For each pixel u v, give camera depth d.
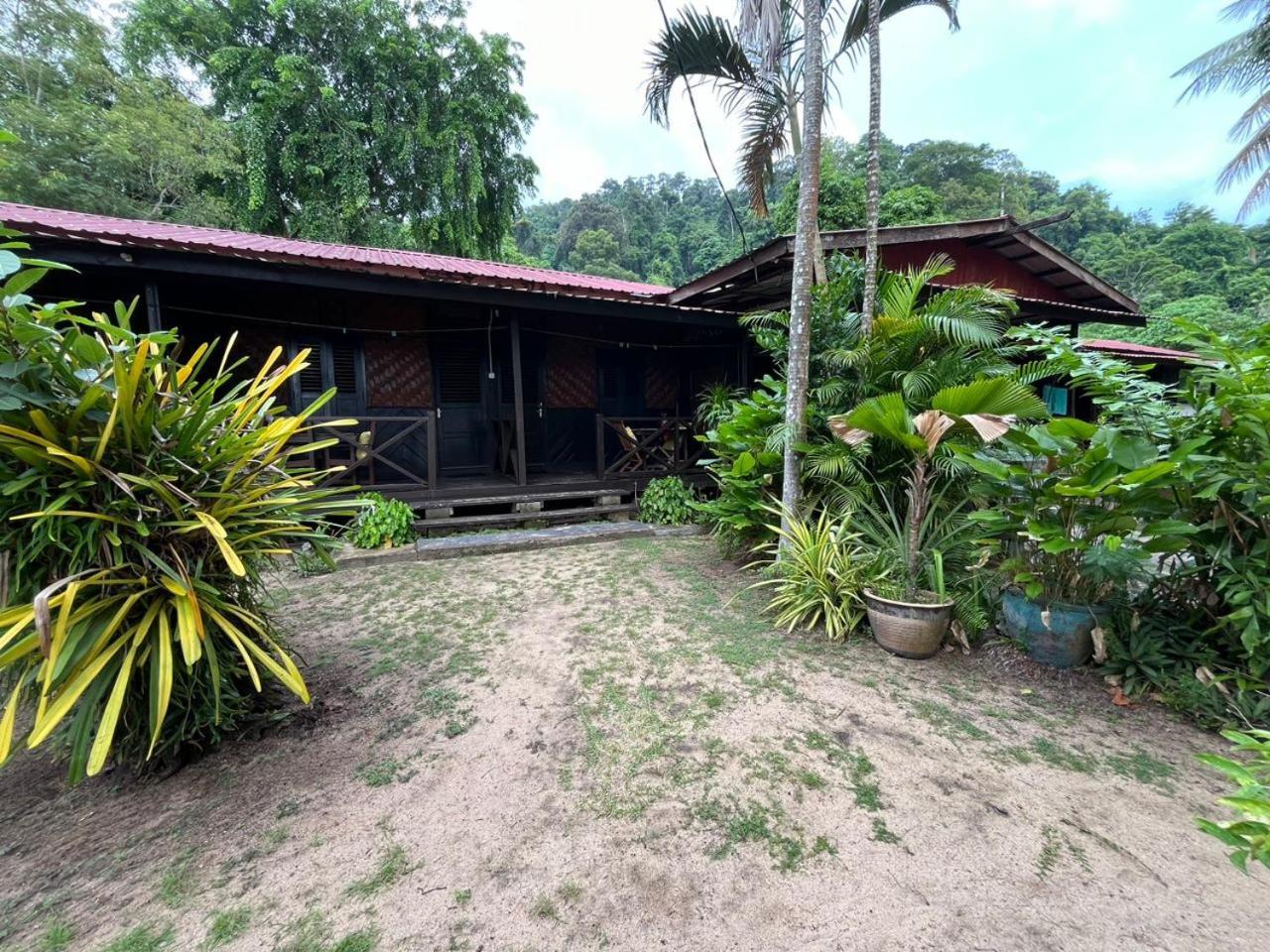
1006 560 2.86
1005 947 1.29
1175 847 1.59
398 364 6.61
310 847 1.60
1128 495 2.40
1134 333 18.31
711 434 4.84
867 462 3.69
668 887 1.46
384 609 3.53
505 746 2.10
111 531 1.70
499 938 1.32
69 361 1.73
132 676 1.81
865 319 3.96
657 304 6.22
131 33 12.48
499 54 15.58
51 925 1.35
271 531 2.08
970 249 7.69
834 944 1.30
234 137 12.60
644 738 2.15
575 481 6.44
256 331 5.84
